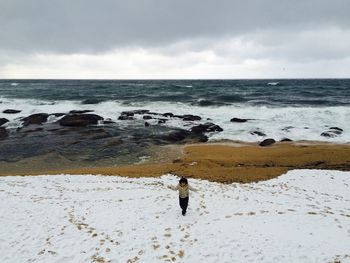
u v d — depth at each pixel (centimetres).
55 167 2564
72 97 6994
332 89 9131
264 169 2191
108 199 1531
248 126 3953
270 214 1351
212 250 1049
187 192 1302
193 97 6650
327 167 2241
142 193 1634
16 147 3161
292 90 8869
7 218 1273
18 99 6638
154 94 7619
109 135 3634
